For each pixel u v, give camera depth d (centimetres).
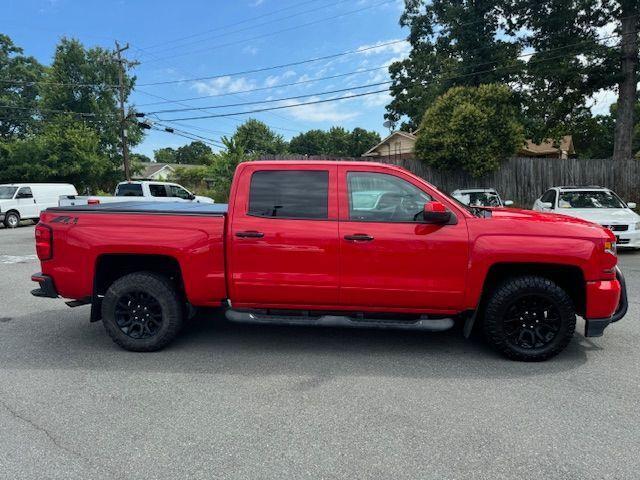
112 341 483
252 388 365
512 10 2427
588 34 2108
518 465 261
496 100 1830
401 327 418
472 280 402
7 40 4253
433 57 3017
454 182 1875
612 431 296
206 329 520
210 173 2725
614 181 1773
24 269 912
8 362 423
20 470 258
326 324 427
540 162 1817
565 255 392
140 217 434
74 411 328
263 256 420
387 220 414
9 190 2008
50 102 3809
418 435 293
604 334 492
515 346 417
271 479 249
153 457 271
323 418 316
